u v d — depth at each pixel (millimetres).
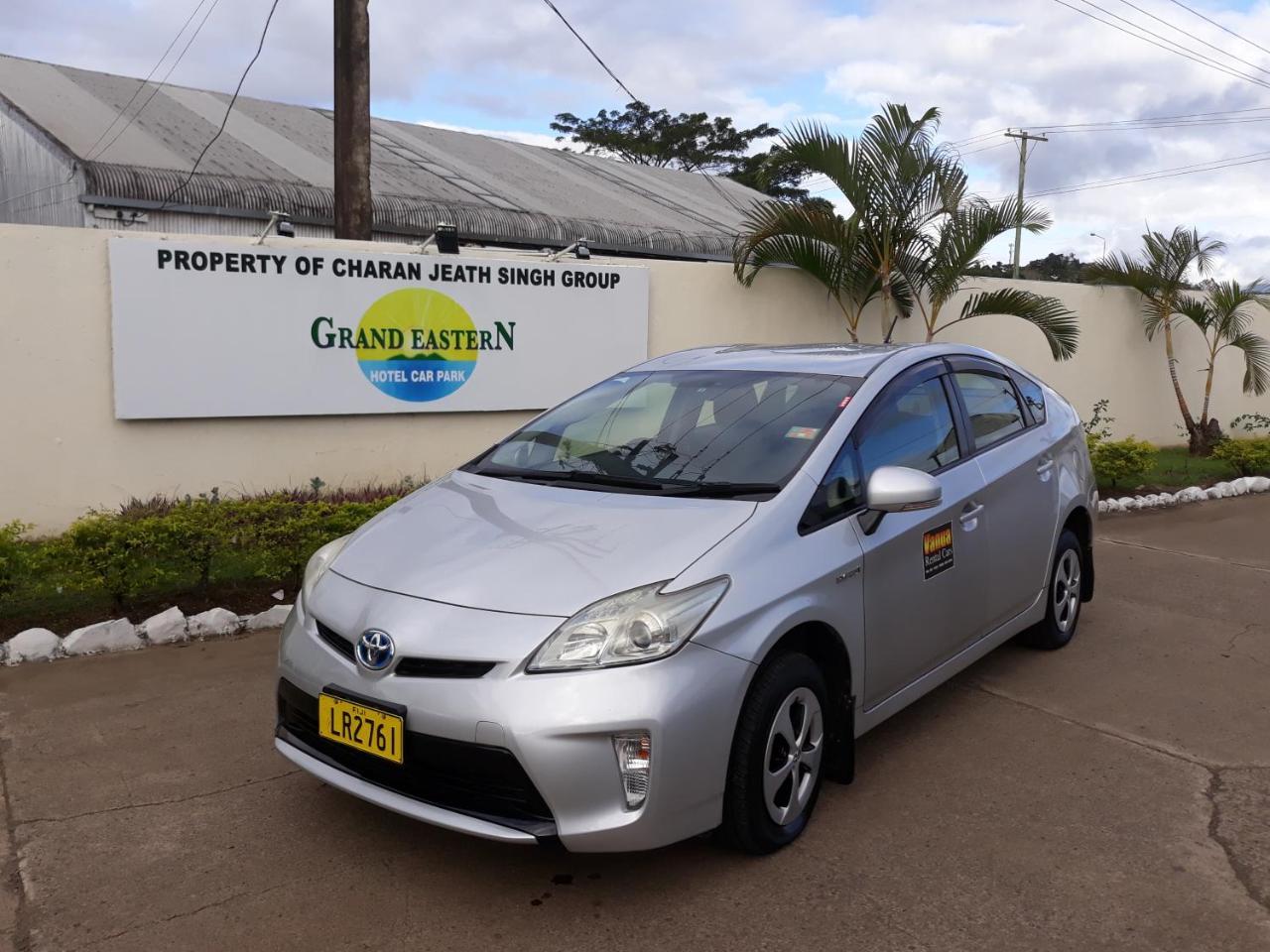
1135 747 4359
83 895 3148
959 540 4328
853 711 3717
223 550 5805
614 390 4715
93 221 11047
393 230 13086
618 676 2943
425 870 3318
